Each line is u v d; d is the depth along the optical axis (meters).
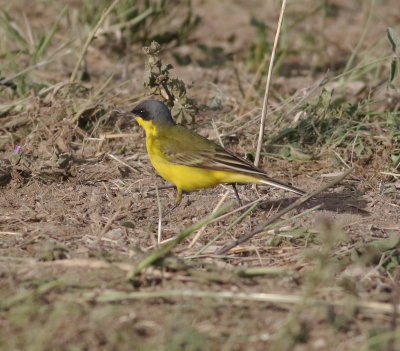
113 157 13.94
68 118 15.12
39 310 7.86
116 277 8.82
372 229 11.00
